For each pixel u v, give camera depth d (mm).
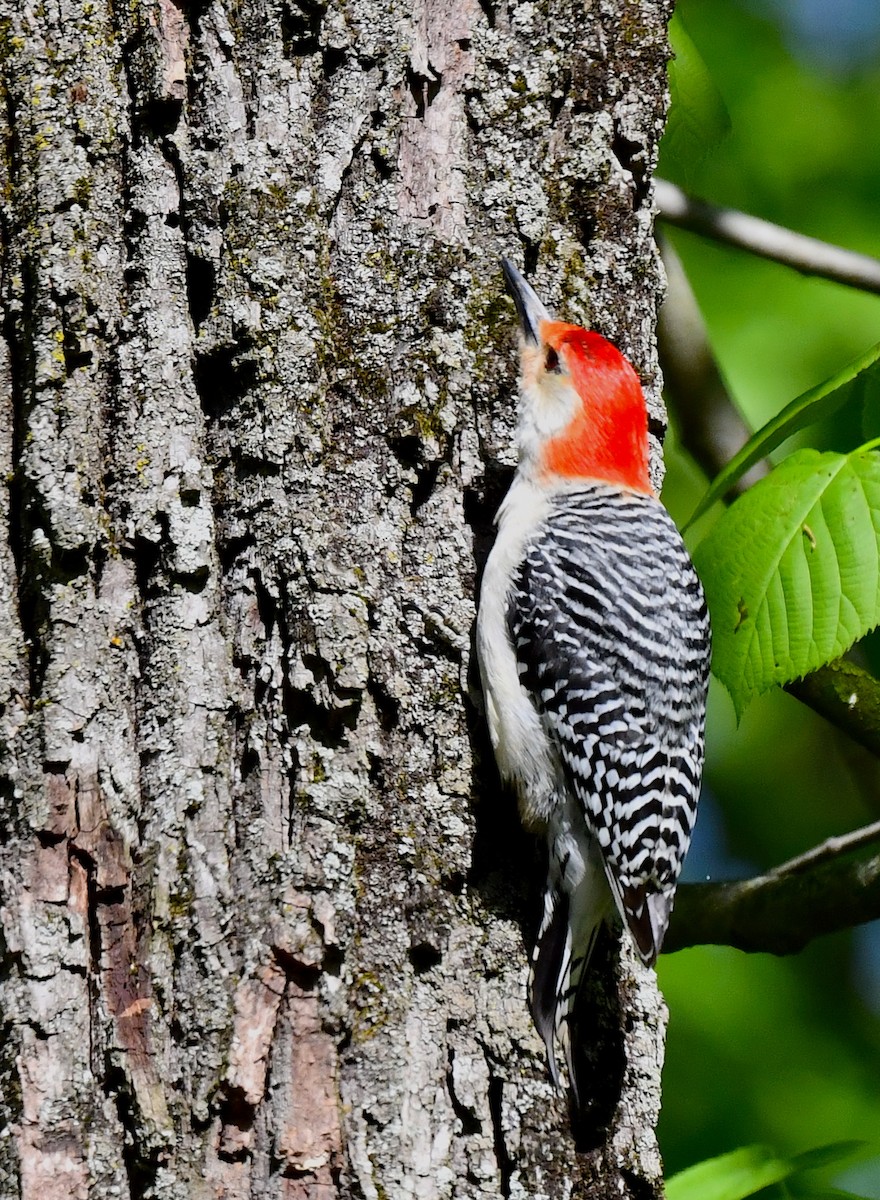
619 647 8367
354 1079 6324
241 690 6723
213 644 6738
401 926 6664
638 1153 7156
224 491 6902
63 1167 6133
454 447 7531
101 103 7074
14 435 6879
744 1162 8008
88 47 7105
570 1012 7203
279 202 7145
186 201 7082
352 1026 6379
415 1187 6277
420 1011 6586
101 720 6578
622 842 8016
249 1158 6168
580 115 8031
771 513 8492
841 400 9734
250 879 6445
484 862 7332
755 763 15102
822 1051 13781
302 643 6695
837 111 14734
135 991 6332
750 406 13609
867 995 14133
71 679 6570
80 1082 6238
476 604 7652
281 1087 6215
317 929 6375
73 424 6781
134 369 6887
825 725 14938
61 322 6848
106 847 6469
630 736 8289
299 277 7105
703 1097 13391
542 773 7789
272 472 6859
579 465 8781
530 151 7875
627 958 7883
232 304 6977
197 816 6516
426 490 7414
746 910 9539
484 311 7742
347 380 7234
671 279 11602
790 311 13922
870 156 14602
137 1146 6156
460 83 7801
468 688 7484
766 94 14758
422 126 7688
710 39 14852
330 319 7250
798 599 8258
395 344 7383
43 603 6664
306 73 7402
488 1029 6785
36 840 6438
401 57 7574
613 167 8047
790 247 11391
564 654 8156
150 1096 6191
